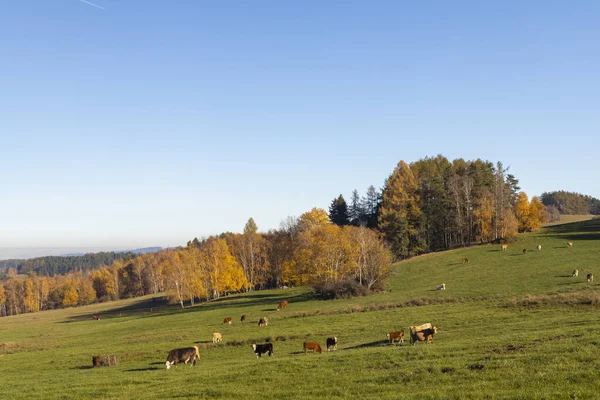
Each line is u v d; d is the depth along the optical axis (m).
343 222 144.12
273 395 19.50
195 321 59.69
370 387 19.00
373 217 129.62
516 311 38.88
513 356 20.89
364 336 35.97
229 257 96.62
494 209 102.56
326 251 74.06
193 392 21.20
